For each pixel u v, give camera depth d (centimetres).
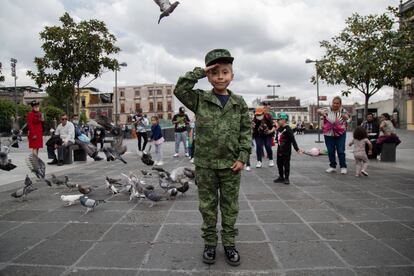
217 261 312
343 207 505
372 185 681
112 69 2033
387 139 1041
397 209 491
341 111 838
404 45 821
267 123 955
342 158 838
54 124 4106
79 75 1991
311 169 927
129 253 332
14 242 366
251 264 304
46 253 334
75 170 942
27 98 7812
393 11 884
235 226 416
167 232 395
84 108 8244
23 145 2133
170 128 2841
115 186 667
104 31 1966
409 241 360
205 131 312
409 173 828
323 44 1249
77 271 293
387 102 5022
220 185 320
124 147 723
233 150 313
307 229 402
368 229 400
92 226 421
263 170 914
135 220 446
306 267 298
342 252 330
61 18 1909
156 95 8100
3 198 588
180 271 292
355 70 1035
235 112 316
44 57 1922
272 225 419
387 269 293
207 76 316
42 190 659
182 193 610
